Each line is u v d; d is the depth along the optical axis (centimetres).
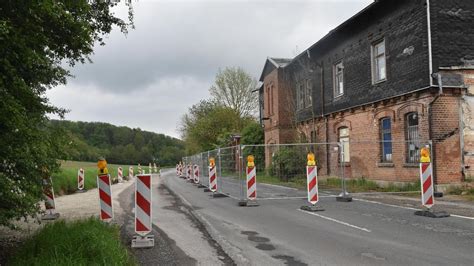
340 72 2223
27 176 575
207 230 895
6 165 542
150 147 8512
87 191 1989
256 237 807
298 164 1605
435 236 769
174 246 743
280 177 1608
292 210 1173
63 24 575
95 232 649
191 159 3078
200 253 689
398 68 1661
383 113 1773
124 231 885
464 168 1479
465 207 1147
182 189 2178
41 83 619
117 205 1402
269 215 1090
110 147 7744
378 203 1280
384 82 1761
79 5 592
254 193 1323
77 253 537
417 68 1540
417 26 1539
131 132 8469
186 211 1235
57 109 641
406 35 1608
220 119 5375
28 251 572
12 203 550
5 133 511
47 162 596
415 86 1550
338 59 2205
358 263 604
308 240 767
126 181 3262
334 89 2272
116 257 554
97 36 892
